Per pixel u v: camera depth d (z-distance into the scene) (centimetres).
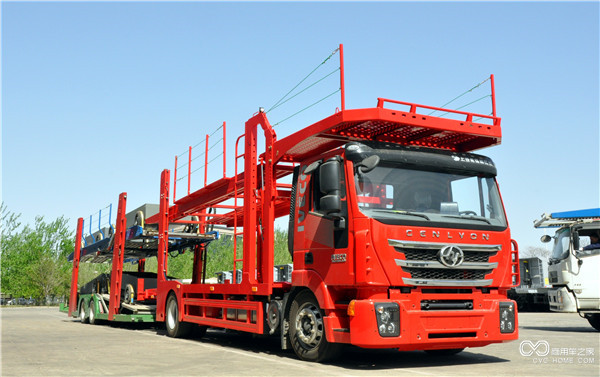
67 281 5441
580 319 2041
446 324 756
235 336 1345
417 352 968
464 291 790
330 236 797
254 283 971
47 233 5734
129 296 1612
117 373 709
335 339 772
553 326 1673
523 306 2638
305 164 894
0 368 755
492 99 902
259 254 992
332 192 760
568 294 1438
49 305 5509
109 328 1633
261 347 1061
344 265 760
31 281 5319
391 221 745
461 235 779
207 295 1173
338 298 795
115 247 1677
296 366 778
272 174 965
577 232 1450
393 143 813
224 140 1197
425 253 757
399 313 730
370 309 721
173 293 1318
